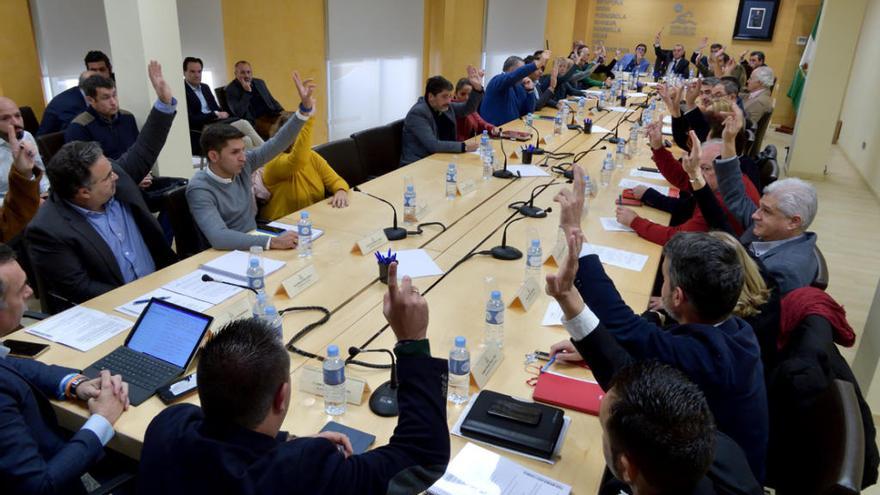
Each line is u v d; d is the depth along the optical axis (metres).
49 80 5.39
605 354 1.51
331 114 7.95
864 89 8.06
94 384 1.64
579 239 1.59
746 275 1.81
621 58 13.07
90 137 4.23
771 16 11.97
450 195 3.54
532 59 7.36
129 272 2.70
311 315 2.14
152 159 3.29
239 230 2.97
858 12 6.62
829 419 1.53
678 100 4.76
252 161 3.23
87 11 5.54
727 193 2.91
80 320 2.07
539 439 1.49
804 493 1.57
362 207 3.33
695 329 1.56
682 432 0.98
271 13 6.85
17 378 1.50
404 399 1.22
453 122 4.96
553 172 4.14
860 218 5.96
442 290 2.33
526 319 2.14
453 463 1.43
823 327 1.91
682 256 1.58
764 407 1.54
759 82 6.58
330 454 1.11
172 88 4.64
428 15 9.06
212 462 1.03
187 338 1.82
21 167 2.66
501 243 2.84
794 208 2.36
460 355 1.69
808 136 7.15
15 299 1.58
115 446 1.59
